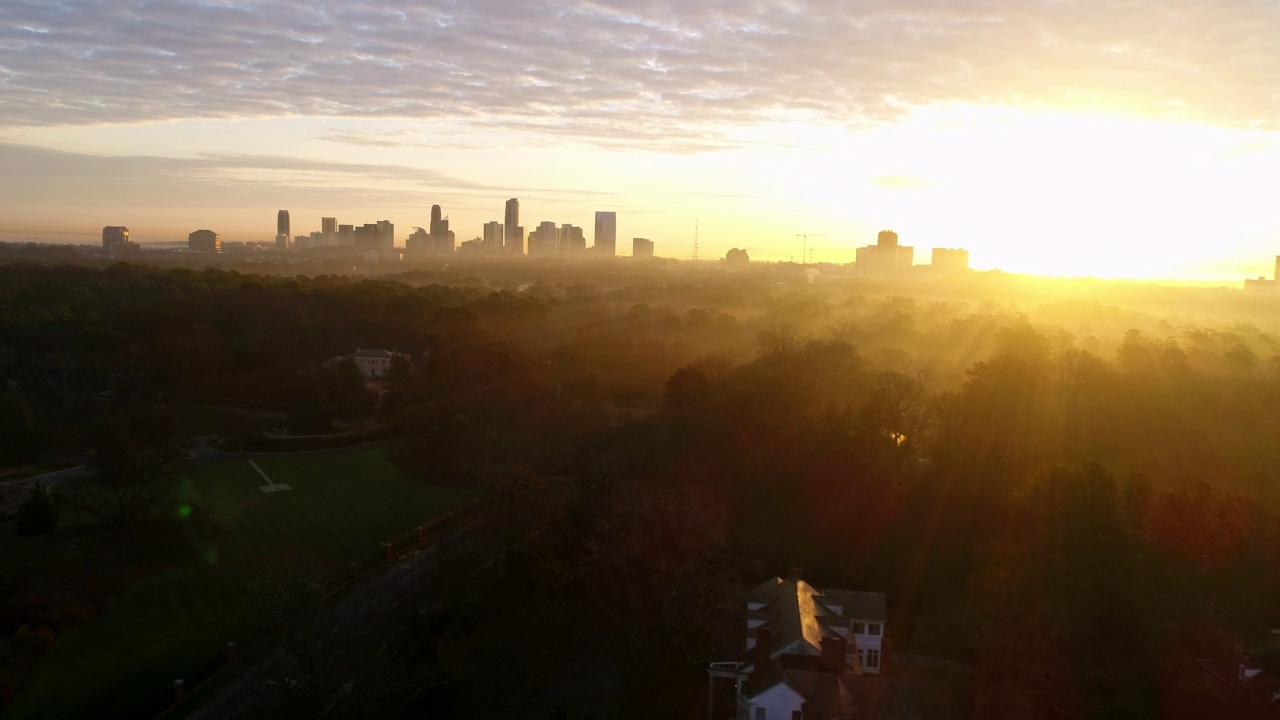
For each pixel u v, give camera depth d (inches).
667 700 1664.6
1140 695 1470.2
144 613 1893.5
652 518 1918.1
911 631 1870.1
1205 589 1731.1
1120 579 1747.0
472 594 1875.0
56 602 1893.5
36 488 2265.0
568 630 1840.6
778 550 2151.8
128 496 2488.9
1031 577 1792.6
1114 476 2357.3
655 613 1820.9
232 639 1782.7
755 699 1423.5
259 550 2225.6
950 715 1480.1
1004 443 2498.8
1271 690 1422.2
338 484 2770.7
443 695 1576.0
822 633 1569.9
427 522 2436.0
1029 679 1540.4
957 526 2203.5
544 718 1590.8
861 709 1362.0
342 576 2015.3
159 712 1533.0
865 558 2140.7
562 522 2069.4
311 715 1456.7
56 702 1560.0
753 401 2699.3
